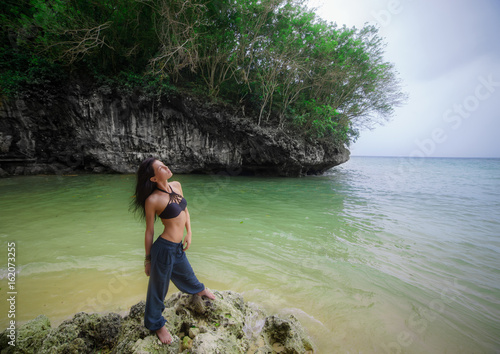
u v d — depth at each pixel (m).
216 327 2.21
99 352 2.10
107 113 12.63
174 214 2.07
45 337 1.97
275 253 4.09
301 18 12.77
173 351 1.96
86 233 4.62
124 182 10.53
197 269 3.46
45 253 3.77
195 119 13.64
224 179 13.23
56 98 11.99
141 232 4.72
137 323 2.20
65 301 2.66
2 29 11.24
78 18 10.48
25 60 11.60
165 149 13.73
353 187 11.76
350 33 13.71
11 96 11.20
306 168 15.73
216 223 5.54
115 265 3.45
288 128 14.58
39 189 8.81
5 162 11.84
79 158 12.97
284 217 6.24
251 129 13.66
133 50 12.22
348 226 5.63
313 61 13.05
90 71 12.25
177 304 2.47
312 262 3.82
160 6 10.75
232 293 2.69
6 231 4.64
